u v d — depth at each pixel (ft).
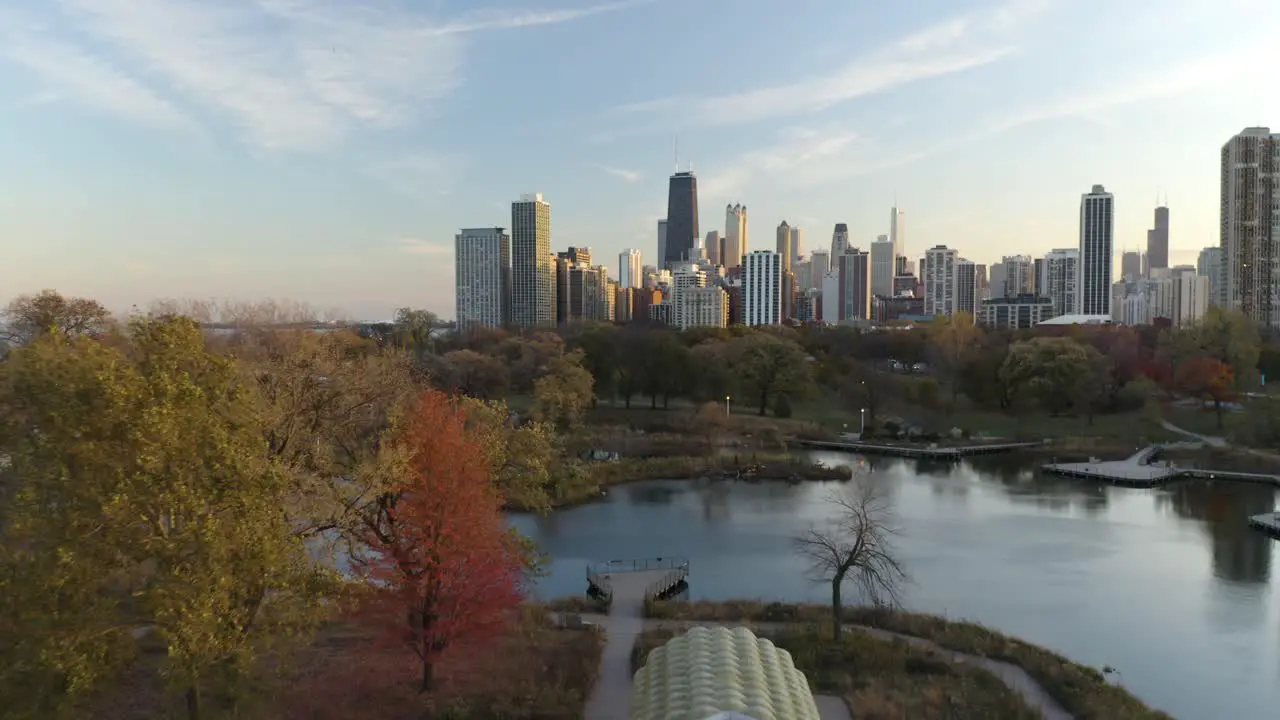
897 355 550.36
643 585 165.27
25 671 68.49
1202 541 211.82
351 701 100.89
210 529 71.61
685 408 425.28
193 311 338.75
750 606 148.15
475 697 104.27
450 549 99.60
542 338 472.85
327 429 112.27
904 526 227.20
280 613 83.92
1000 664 125.90
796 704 73.56
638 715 73.00
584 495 257.34
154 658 108.88
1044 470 307.17
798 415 416.67
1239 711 119.24
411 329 484.74
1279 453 311.27
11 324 228.22
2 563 70.79
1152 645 143.33
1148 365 434.71
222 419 81.15
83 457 71.36
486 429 128.77
